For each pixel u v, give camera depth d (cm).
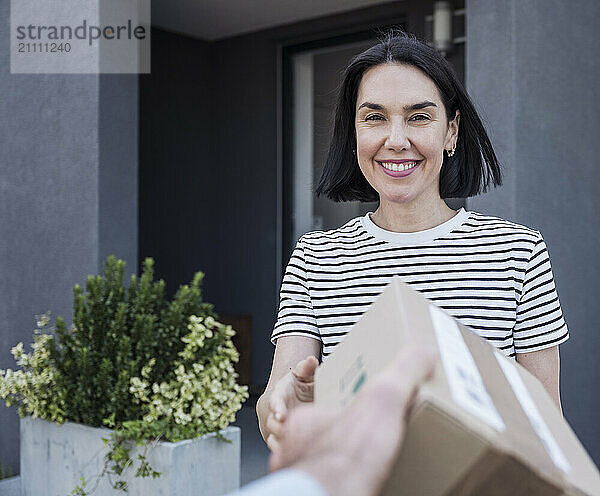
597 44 352
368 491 32
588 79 345
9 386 331
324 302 141
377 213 146
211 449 296
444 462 47
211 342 312
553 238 321
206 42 596
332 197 156
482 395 52
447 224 138
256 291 575
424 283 135
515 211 300
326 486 32
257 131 572
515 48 301
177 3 512
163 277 573
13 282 416
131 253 387
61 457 317
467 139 141
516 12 302
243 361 571
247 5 513
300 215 548
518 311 133
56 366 325
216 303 600
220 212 597
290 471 33
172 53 576
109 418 293
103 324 320
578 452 59
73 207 384
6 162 420
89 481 304
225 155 593
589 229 342
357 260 140
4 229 421
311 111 540
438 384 48
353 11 507
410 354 40
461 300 133
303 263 145
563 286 325
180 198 583
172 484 280
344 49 522
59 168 392
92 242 375
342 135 148
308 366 92
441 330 65
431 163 131
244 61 579
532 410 61
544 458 48
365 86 133
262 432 122
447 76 132
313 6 509
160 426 286
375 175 133
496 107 305
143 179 561
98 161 373
